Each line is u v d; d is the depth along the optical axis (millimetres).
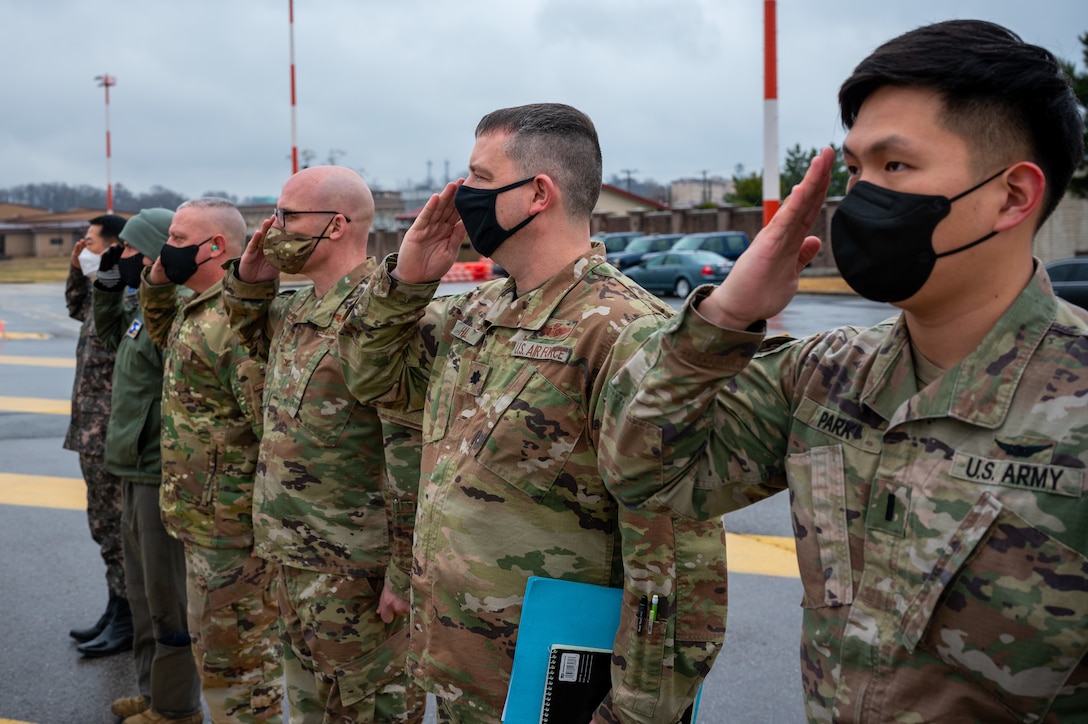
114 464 3172
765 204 10852
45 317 17688
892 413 1121
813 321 15328
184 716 3148
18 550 4824
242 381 2787
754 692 3342
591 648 1696
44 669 3604
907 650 1069
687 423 1242
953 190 1041
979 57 1017
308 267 2574
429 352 2186
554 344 1729
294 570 2506
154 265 3141
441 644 1796
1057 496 990
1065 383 1015
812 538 1174
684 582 1662
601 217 35938
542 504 1722
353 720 2486
